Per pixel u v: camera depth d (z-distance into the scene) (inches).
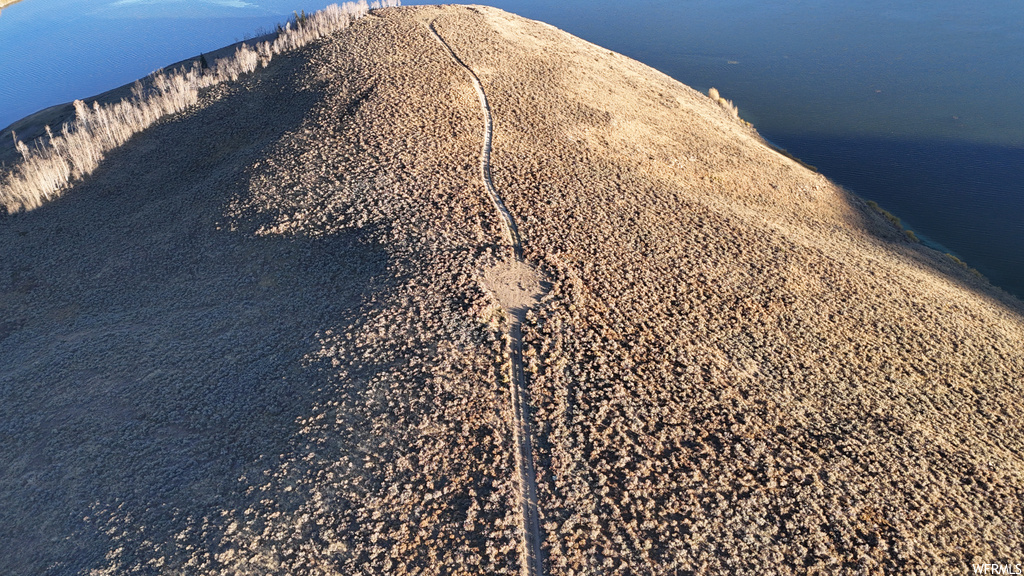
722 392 703.1
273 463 614.9
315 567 517.0
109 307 1013.8
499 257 931.3
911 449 662.5
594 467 595.5
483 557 520.7
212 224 1144.8
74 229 1267.2
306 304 881.5
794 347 825.5
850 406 723.4
